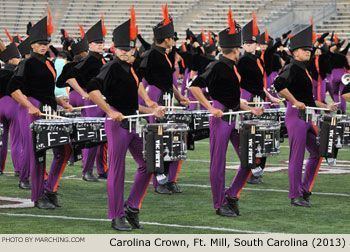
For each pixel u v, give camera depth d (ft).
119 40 59.36
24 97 67.10
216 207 66.23
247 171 65.72
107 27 266.77
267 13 262.06
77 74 82.48
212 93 65.72
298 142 69.87
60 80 83.20
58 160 69.10
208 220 64.13
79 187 81.00
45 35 69.62
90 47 83.51
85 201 72.95
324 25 256.32
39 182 68.74
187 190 79.36
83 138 66.95
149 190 79.00
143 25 267.39
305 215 66.54
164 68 80.12
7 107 83.41
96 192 78.07
